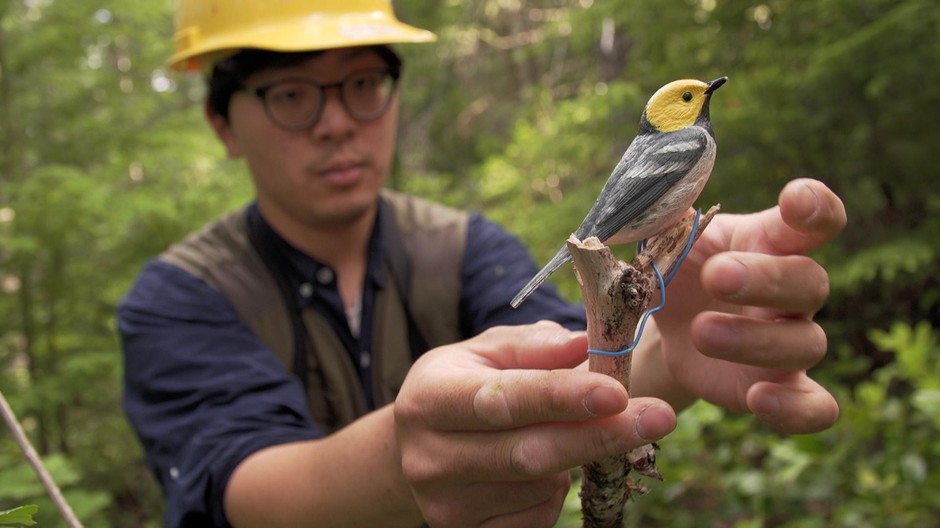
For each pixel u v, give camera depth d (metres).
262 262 2.40
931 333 5.90
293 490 1.60
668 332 1.69
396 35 2.43
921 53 4.67
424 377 1.25
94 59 6.38
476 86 10.84
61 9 5.76
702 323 1.41
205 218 5.96
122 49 6.83
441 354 1.36
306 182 2.37
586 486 1.34
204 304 2.29
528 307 2.46
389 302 2.45
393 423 1.45
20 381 6.01
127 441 6.97
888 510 3.30
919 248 5.05
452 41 9.17
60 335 6.18
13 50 5.75
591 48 8.20
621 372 1.19
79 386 5.76
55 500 1.33
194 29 2.57
